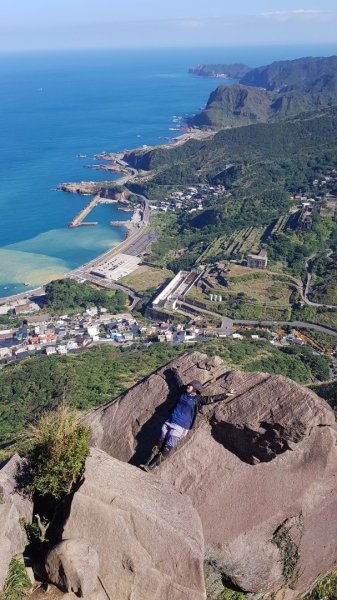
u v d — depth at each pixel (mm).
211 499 12359
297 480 12883
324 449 12875
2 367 101375
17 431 67500
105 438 14406
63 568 10188
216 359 14977
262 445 12359
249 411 12641
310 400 12359
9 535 11109
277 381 13125
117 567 10391
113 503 10883
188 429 12906
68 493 11469
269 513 12586
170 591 10383
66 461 11562
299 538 12664
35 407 76562
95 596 10180
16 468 12484
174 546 10625
